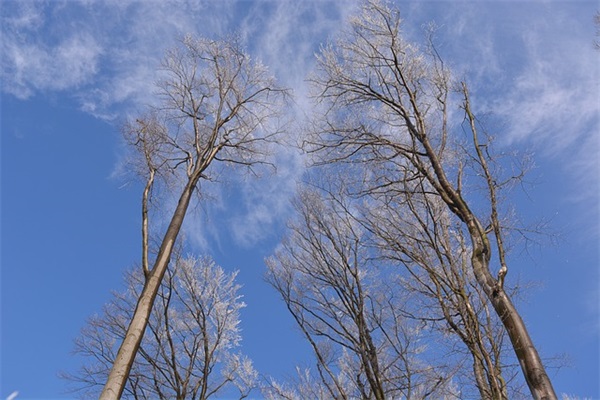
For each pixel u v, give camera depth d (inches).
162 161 414.6
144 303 297.3
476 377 320.5
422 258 386.9
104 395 252.8
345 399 438.3
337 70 418.6
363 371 451.2
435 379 365.4
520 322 284.2
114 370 264.8
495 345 313.7
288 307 499.8
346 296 489.1
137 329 284.7
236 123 436.1
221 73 444.5
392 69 411.8
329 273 505.4
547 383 260.8
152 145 408.2
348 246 517.0
